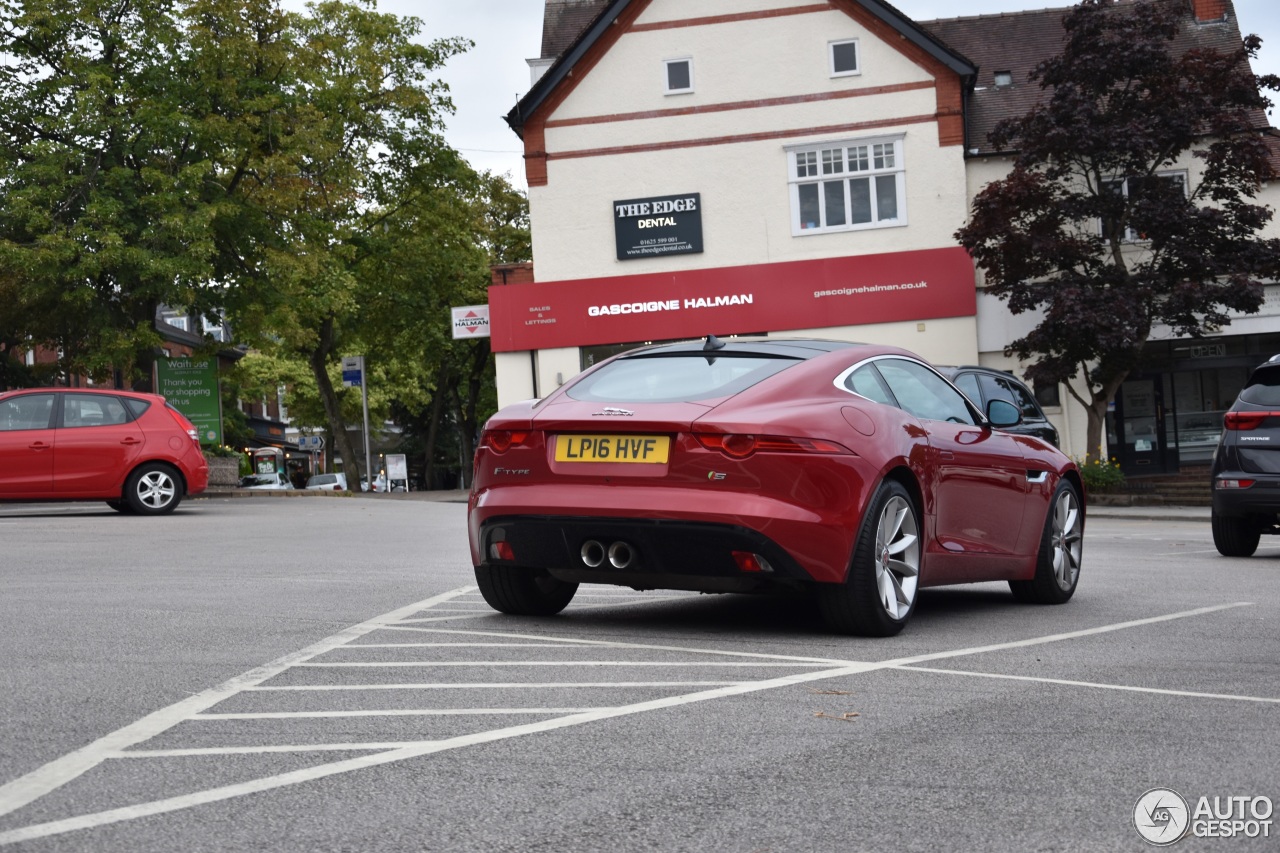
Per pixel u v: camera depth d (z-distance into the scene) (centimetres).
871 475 644
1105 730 441
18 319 2922
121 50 2788
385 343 4378
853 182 3008
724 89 3038
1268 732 439
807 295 3000
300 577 973
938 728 443
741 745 417
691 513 616
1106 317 2405
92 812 339
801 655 597
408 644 623
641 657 588
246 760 394
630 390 669
